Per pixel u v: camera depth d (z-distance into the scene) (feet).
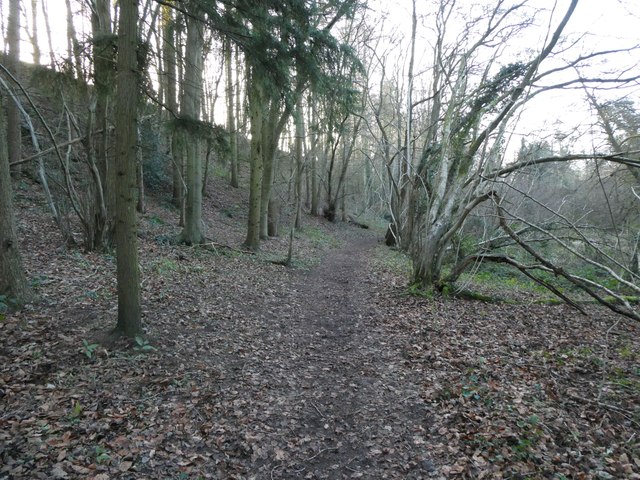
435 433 14.61
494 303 32.99
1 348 16.02
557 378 18.35
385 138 49.42
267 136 57.16
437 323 27.02
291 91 21.95
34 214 37.45
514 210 41.81
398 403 16.84
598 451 13.00
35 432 12.13
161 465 11.91
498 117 31.22
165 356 18.29
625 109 30.01
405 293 35.22
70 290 23.08
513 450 12.93
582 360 20.42
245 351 20.90
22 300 19.58
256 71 20.68
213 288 30.37
